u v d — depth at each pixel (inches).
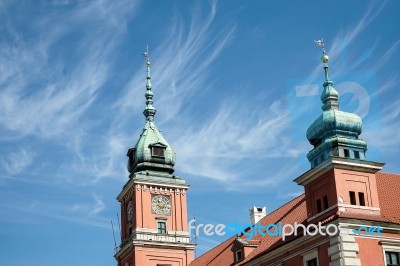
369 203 2192.4
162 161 3634.4
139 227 3415.4
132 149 3683.6
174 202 3543.3
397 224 2150.6
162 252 3400.6
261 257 2471.7
